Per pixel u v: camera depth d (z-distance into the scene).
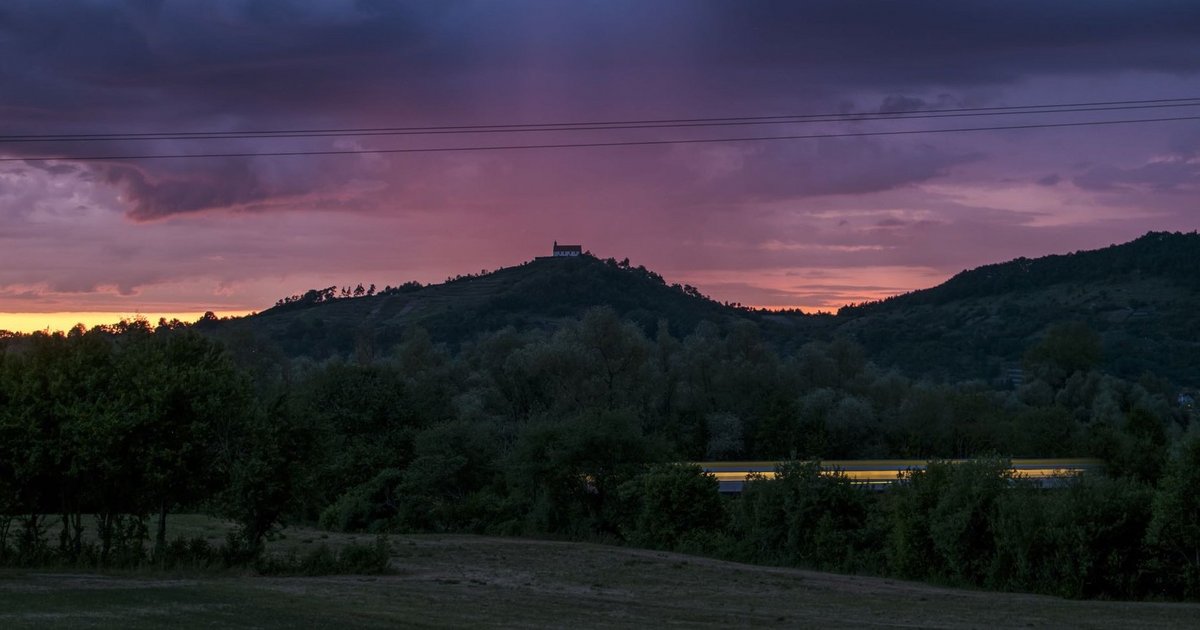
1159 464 64.94
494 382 88.31
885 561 37.59
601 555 41.75
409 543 44.75
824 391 85.75
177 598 20.59
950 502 33.97
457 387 88.12
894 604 27.34
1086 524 30.00
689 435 83.56
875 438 84.12
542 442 53.22
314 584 25.97
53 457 26.72
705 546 44.78
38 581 22.78
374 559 31.25
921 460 74.12
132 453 27.12
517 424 77.69
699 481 47.84
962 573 33.34
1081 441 76.44
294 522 56.44
